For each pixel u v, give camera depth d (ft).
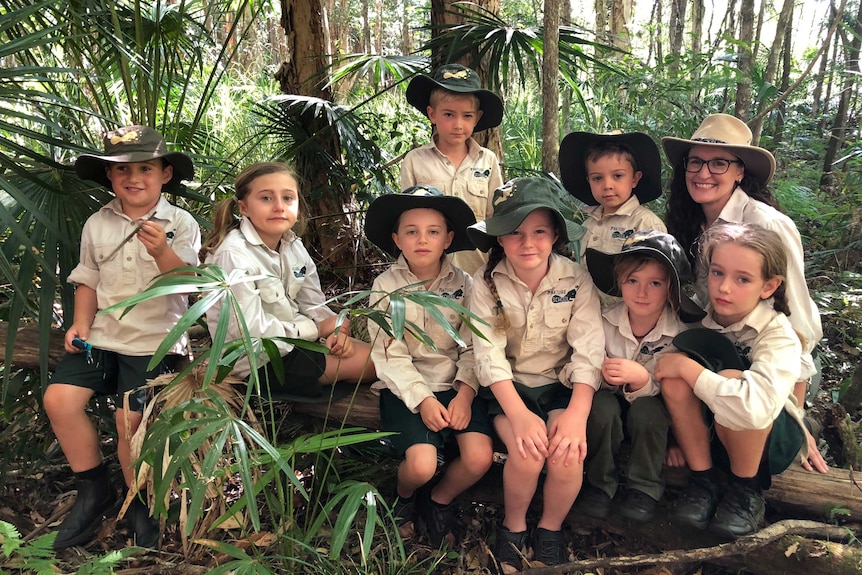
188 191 7.60
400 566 6.01
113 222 6.63
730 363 5.84
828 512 6.13
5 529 4.87
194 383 6.09
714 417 5.79
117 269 6.53
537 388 6.42
